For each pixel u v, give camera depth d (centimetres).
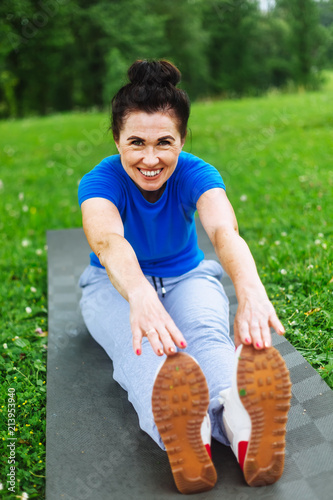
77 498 159
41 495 172
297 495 152
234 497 152
